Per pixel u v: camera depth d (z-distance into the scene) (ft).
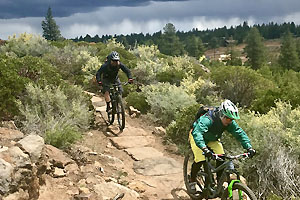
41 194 15.16
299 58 293.84
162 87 39.60
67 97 29.86
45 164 15.80
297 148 22.36
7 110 23.53
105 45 74.74
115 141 26.37
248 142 14.96
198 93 41.50
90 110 32.07
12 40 62.64
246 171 22.56
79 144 23.85
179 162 23.47
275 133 23.77
